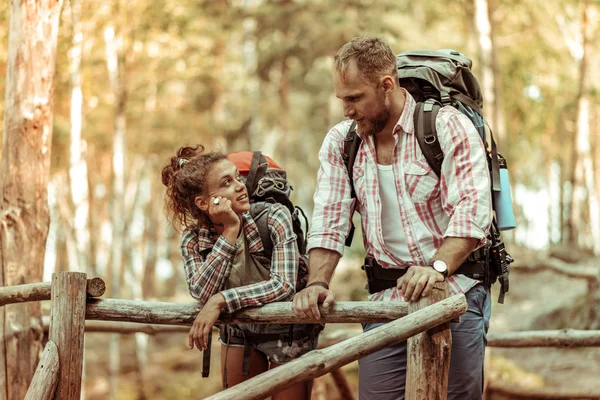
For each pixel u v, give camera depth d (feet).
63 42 26.05
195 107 52.75
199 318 8.98
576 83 58.39
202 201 9.53
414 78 10.05
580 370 27.81
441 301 8.44
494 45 40.78
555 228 81.46
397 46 41.32
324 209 10.05
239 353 10.92
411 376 8.73
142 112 46.60
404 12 43.60
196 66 40.60
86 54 32.83
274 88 60.23
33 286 10.37
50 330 9.59
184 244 9.88
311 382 10.85
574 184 53.78
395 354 9.99
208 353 9.45
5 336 15.14
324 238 9.78
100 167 53.98
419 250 9.64
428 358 8.65
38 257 15.23
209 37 43.88
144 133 47.70
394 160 9.74
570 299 33.88
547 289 39.22
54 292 9.64
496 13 52.06
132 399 37.27
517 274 42.55
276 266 9.46
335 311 8.92
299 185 66.28
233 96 53.93
